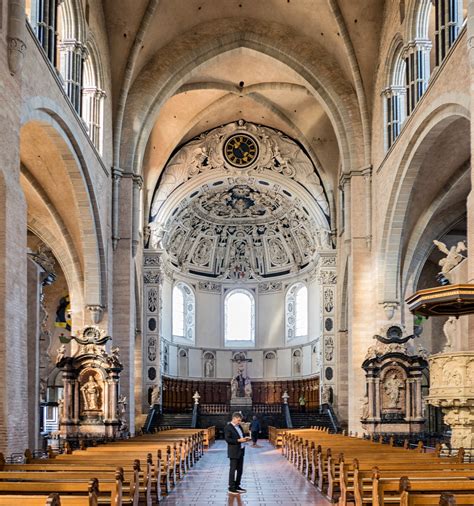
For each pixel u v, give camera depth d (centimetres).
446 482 890
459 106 2119
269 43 3375
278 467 2411
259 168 4412
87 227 2773
